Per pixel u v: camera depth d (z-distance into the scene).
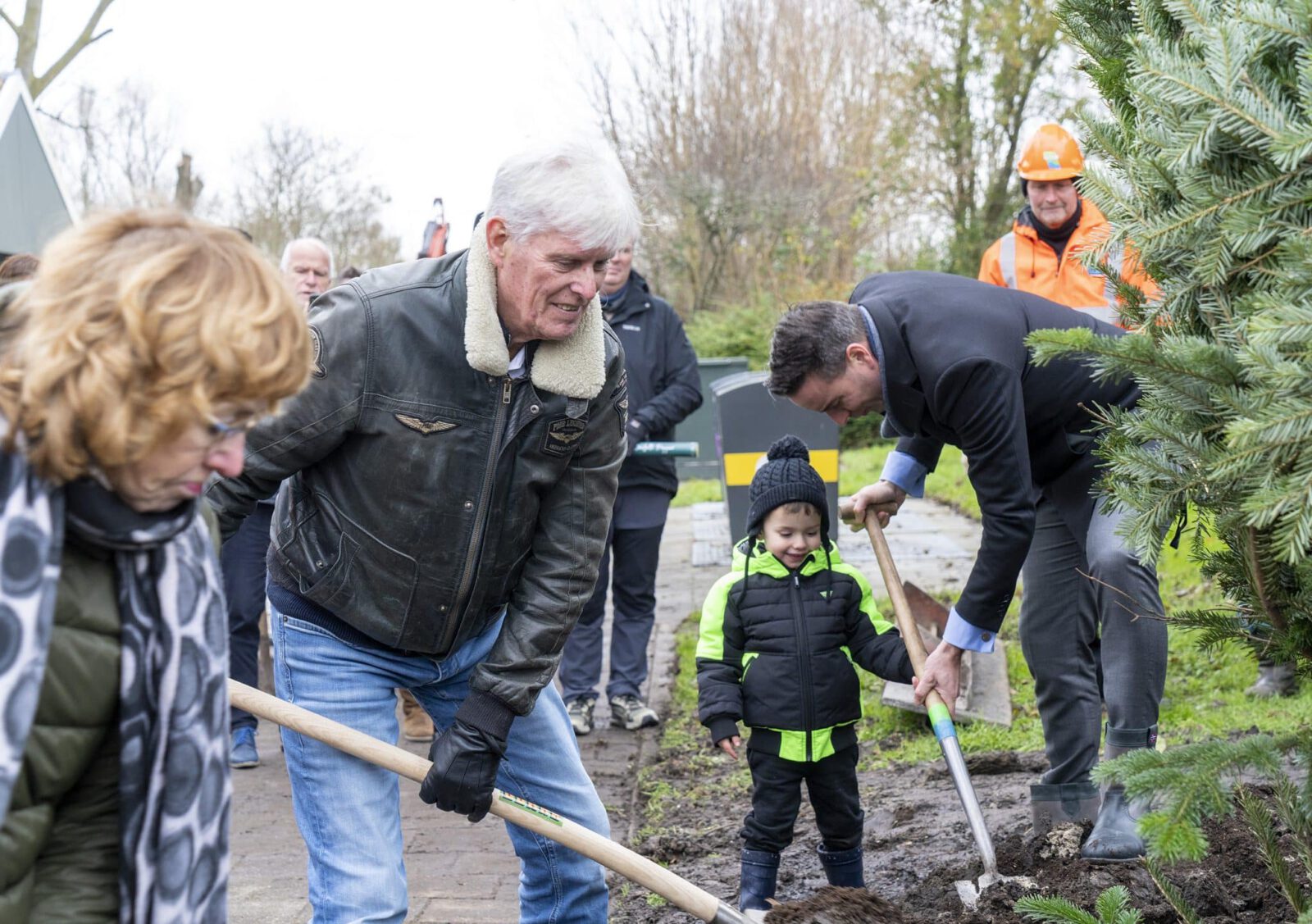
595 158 2.46
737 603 3.94
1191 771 1.98
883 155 21.31
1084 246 2.63
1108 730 3.54
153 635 1.59
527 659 2.69
